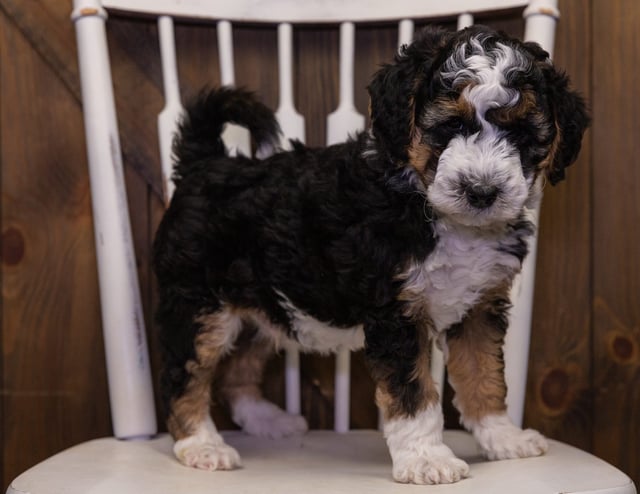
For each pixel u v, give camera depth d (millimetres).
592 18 2512
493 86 1710
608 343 2545
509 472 1731
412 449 1761
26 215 2602
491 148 1712
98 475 1755
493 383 1996
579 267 2549
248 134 2514
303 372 2607
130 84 2561
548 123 1793
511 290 2232
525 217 1979
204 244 2064
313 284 1947
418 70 1794
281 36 2402
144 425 2240
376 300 1831
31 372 2604
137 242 2564
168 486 1651
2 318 2600
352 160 1909
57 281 2600
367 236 1827
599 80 2514
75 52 2568
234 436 2330
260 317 2168
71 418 2607
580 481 1641
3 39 2572
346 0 2387
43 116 2586
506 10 2322
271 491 1603
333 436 2311
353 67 2520
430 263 1828
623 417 2541
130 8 2328
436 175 1740
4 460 2598
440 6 2350
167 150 2352
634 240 2521
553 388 2564
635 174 2514
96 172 2242
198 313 2090
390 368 1828
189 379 2088
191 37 2584
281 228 1965
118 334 2234
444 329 1999
